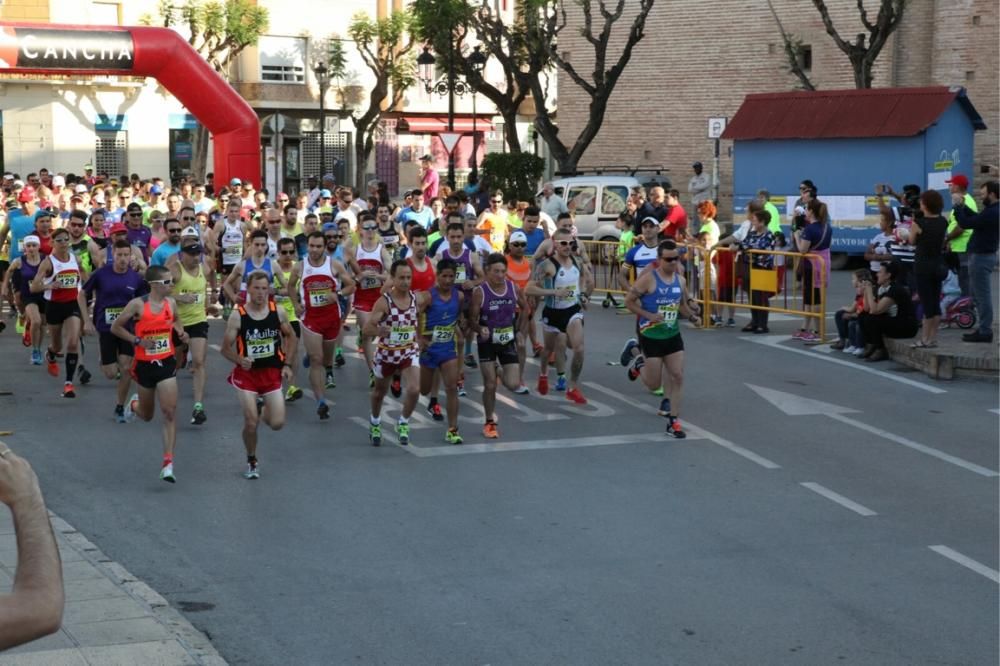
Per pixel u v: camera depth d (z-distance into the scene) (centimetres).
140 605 682
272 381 1014
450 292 1129
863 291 1591
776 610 721
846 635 683
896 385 1426
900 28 3428
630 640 670
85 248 1653
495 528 880
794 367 1540
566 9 3997
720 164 3722
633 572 787
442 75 4738
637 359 1374
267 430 1199
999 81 3303
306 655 642
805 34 3556
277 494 968
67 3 4000
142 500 946
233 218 1953
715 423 1234
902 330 1573
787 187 2762
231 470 1043
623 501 956
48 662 593
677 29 3794
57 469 1038
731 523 900
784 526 894
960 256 1712
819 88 3547
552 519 905
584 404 1324
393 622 693
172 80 2945
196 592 739
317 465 1062
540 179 3653
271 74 4569
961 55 3344
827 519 913
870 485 1012
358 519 900
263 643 659
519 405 1320
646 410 1295
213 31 4112
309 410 1295
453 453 1109
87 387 1420
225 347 994
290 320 1361
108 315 1264
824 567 802
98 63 2820
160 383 1012
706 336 1791
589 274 1341
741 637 677
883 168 2647
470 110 5131
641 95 3884
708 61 3744
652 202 2084
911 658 650
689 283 1934
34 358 1553
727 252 1855
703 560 813
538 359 1616
